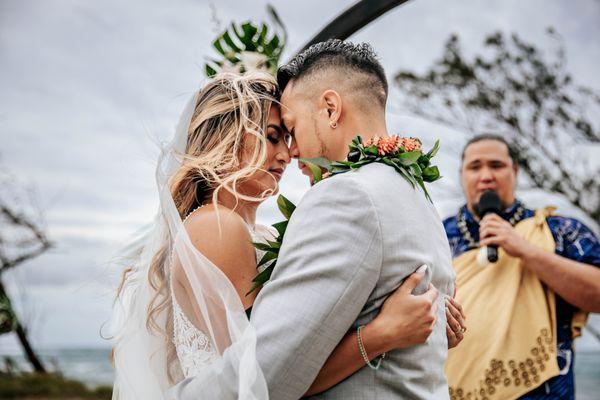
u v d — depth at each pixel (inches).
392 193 69.1
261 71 87.3
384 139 74.6
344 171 71.7
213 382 65.1
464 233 131.2
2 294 423.5
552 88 316.8
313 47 84.0
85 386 472.4
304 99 80.6
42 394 447.8
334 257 65.1
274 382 62.9
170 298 78.6
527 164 316.2
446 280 75.2
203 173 81.5
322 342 63.8
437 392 70.5
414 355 68.0
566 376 117.1
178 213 76.7
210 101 84.0
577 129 315.3
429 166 78.9
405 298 66.1
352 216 66.3
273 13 100.7
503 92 319.3
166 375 77.9
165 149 83.7
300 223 67.9
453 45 323.3
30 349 463.2
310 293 64.4
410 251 67.8
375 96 79.9
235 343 64.8
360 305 65.4
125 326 79.6
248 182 83.0
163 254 79.4
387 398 66.3
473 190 131.0
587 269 115.7
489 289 119.9
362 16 112.7
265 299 66.1
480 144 132.0
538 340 114.3
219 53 99.6
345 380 66.9
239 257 74.2
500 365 113.5
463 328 78.1
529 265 117.2
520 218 129.4
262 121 82.0
